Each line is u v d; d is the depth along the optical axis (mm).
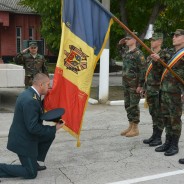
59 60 4828
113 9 14109
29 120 4199
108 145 6043
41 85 4379
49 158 5352
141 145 6035
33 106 4227
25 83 8609
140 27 14703
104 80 9820
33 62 8539
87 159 5320
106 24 5098
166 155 5477
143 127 7305
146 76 5949
